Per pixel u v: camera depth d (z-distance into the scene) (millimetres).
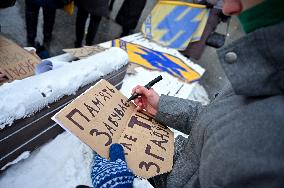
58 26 3486
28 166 1103
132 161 1000
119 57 1638
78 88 1271
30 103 1008
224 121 713
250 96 698
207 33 3090
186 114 1161
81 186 1023
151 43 2977
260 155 585
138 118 1214
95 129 1029
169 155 1094
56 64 1412
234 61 690
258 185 584
